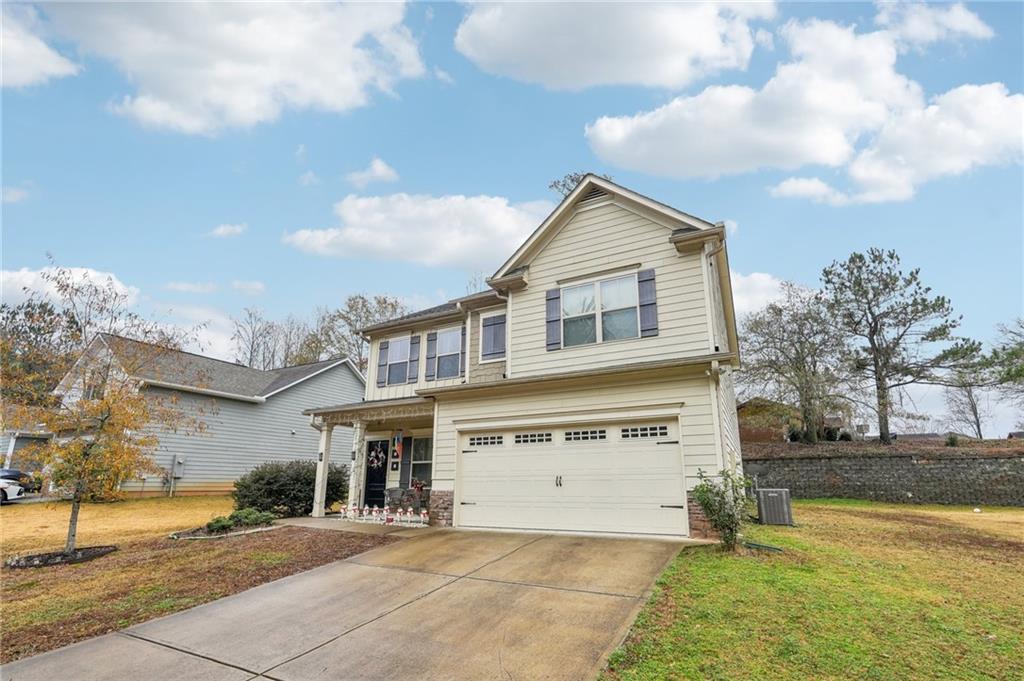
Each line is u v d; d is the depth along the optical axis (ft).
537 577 22.13
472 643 15.56
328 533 34.99
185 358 73.72
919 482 62.95
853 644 14.02
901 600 17.94
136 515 50.03
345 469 57.36
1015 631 15.16
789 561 23.21
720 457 29.07
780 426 85.81
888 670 12.52
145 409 35.14
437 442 39.86
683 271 34.81
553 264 40.34
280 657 15.31
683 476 30.07
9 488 60.29
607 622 16.47
